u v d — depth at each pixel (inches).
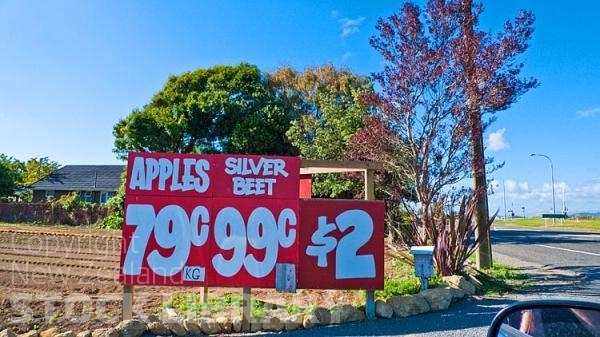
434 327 254.4
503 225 2177.7
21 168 2662.4
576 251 649.6
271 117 1009.5
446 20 412.5
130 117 987.9
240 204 275.1
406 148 416.2
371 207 280.5
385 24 405.7
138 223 270.4
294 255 273.1
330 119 823.1
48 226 1154.7
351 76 1048.2
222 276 268.4
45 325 266.7
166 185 274.4
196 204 273.9
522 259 550.6
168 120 988.6
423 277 308.2
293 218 275.7
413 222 406.9
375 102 413.1
